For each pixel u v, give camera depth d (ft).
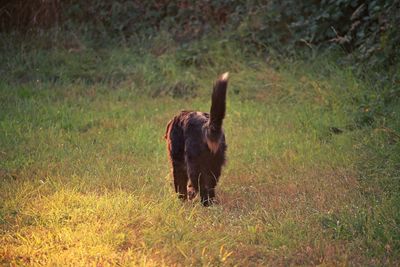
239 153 40.45
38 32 66.08
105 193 32.58
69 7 67.31
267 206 31.45
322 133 43.65
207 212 30.58
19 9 67.46
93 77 59.52
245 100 52.80
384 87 47.65
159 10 66.39
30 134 44.45
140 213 30.09
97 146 42.63
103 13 66.80
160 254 25.72
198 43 61.21
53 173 37.11
